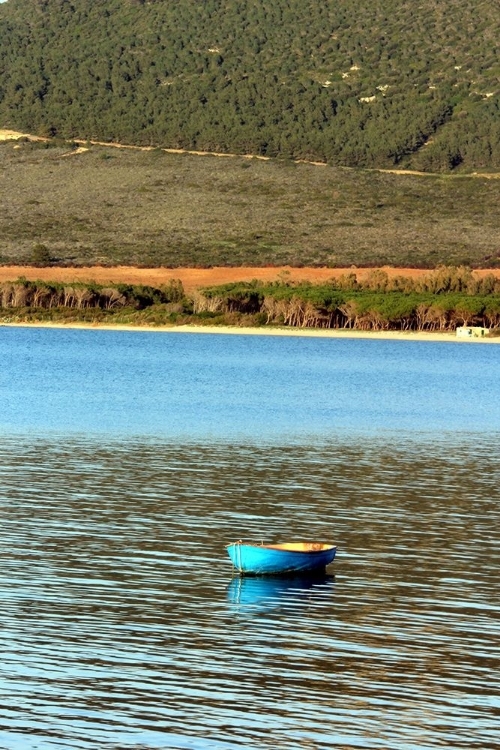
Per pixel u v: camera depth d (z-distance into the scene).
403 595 48.47
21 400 121.50
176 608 45.84
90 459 82.19
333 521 63.28
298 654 40.75
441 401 133.12
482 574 52.22
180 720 34.91
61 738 33.53
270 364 179.75
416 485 75.19
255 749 33.22
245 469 79.94
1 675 37.81
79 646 40.84
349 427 106.31
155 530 59.69
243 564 50.88
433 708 36.31
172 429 100.75
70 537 57.41
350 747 33.53
